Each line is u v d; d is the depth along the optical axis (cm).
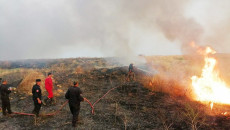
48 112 729
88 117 676
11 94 971
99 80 1306
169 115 680
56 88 1097
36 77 1161
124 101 852
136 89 1045
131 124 615
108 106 792
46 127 598
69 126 605
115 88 1085
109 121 641
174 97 894
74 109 602
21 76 1282
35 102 664
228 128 573
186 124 607
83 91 1039
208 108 739
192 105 769
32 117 682
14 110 758
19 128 591
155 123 620
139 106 781
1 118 673
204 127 582
